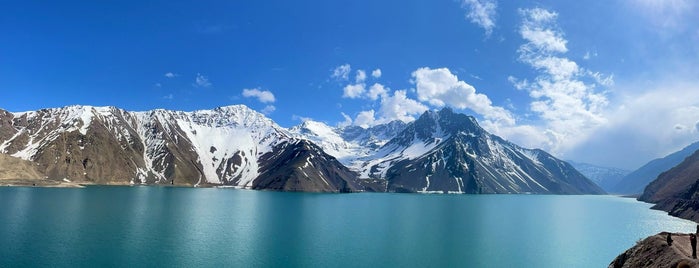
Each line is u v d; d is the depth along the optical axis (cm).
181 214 17225
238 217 17062
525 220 19688
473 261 10425
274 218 17188
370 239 12900
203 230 13438
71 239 11125
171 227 13688
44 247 10156
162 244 11062
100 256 9588
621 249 12175
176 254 10094
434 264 10050
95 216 15300
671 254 6625
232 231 13450
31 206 17488
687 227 17625
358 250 11250
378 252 11088
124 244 10875
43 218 14288
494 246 12344
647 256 7156
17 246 10150
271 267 9319
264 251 10750
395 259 10400
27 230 12038
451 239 13300
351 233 13912
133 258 9556
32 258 9194
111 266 8894
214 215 17425
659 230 16450
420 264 10000
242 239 12175
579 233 15362
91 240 11125
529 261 10569
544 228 16700
